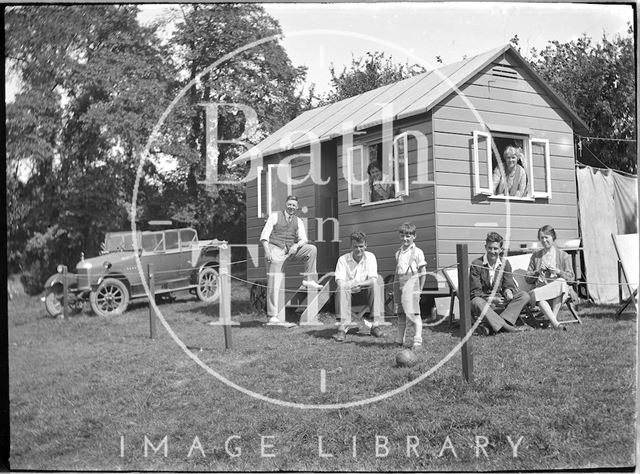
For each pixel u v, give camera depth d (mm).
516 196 6965
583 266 7309
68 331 6707
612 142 7375
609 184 7348
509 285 6250
